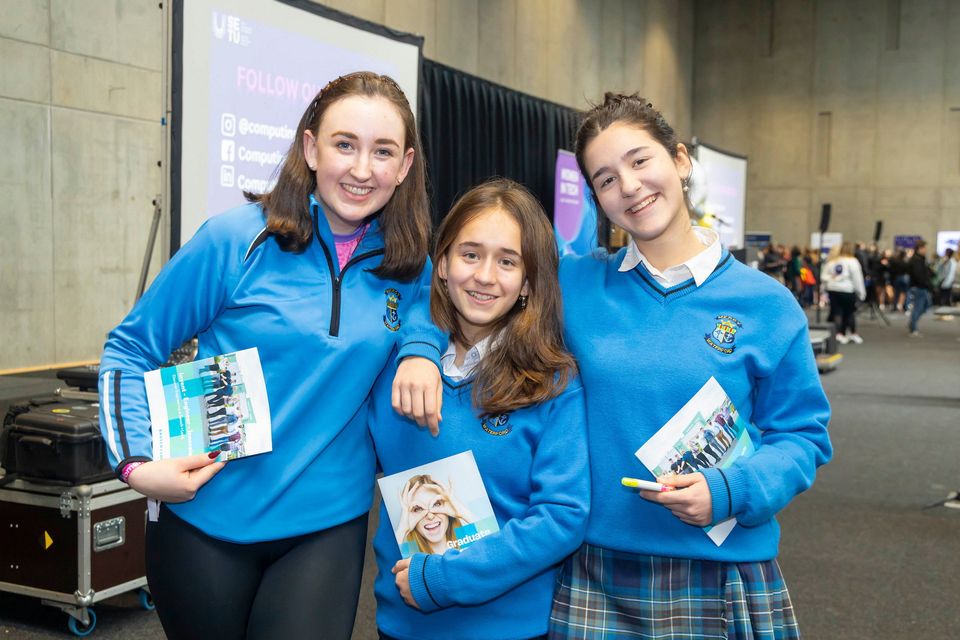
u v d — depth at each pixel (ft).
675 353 4.76
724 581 4.79
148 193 30.68
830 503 15.75
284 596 4.71
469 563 4.58
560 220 32.40
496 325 5.04
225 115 13.16
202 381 4.74
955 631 10.14
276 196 4.92
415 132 5.07
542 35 49.65
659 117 4.94
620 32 59.72
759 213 73.31
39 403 10.28
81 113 28.30
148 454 4.55
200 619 4.77
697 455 4.64
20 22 26.37
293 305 4.83
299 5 14.58
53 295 27.66
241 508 4.75
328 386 4.85
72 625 9.44
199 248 4.87
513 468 4.89
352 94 4.80
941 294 64.13
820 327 37.63
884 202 69.87
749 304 4.83
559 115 35.63
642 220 4.79
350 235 5.14
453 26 41.19
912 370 34.27
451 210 5.00
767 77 72.28
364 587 11.23
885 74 69.26
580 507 4.64
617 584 4.85
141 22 30.09
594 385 4.88
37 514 9.40
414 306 5.16
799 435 4.85
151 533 4.91
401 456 5.08
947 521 14.67
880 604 10.98
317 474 4.87
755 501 4.48
